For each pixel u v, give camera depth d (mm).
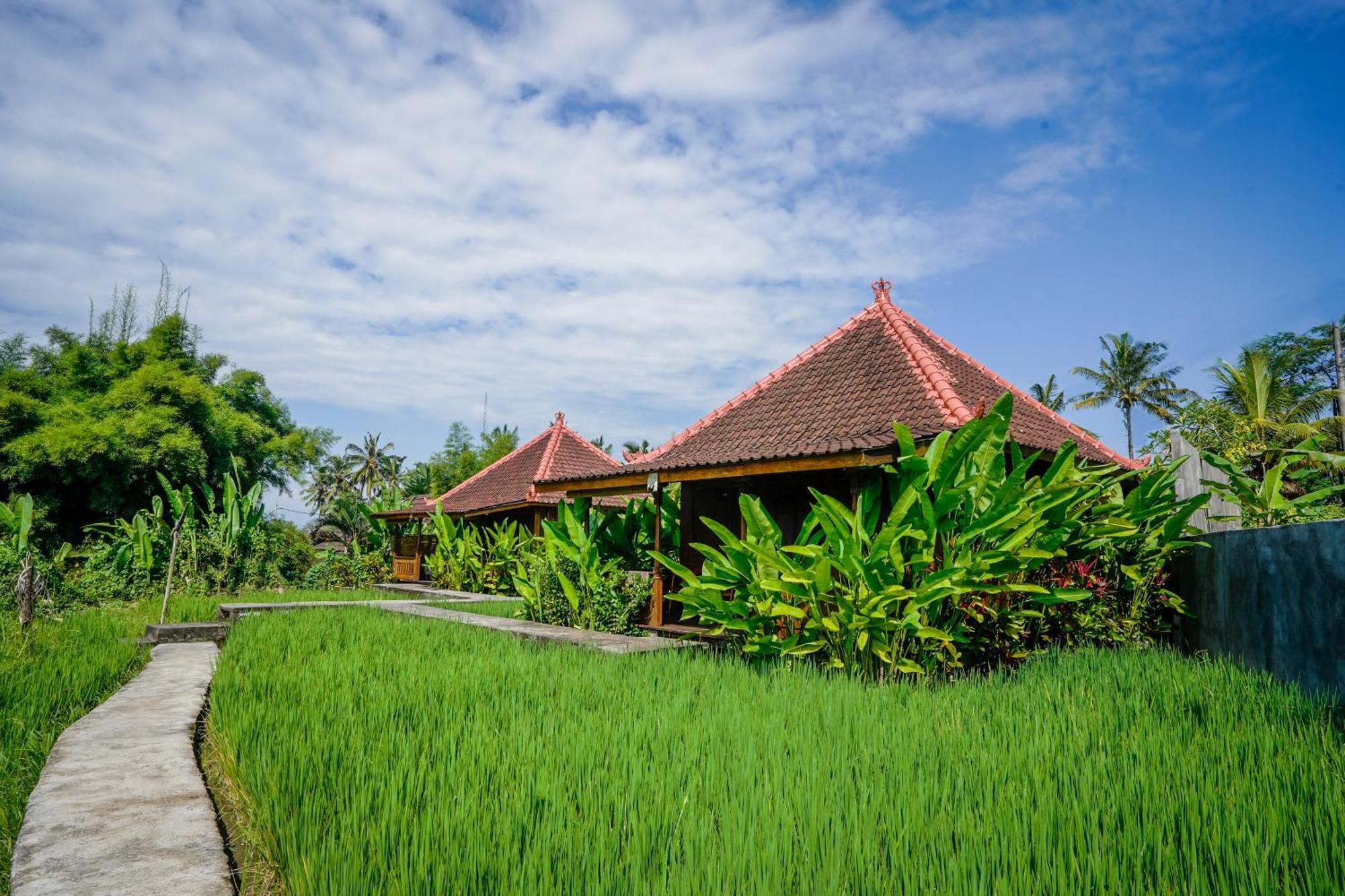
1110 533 7734
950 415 8484
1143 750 4004
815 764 3713
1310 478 12484
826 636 7316
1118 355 47938
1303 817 3070
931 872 2619
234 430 26172
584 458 22281
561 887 2539
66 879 2775
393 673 6574
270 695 5617
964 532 6918
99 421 22359
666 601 11523
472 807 3131
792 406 10984
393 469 74250
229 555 19391
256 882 2984
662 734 4281
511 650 7922
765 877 2568
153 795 3729
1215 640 7359
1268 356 30656
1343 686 5258
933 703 5258
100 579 16391
